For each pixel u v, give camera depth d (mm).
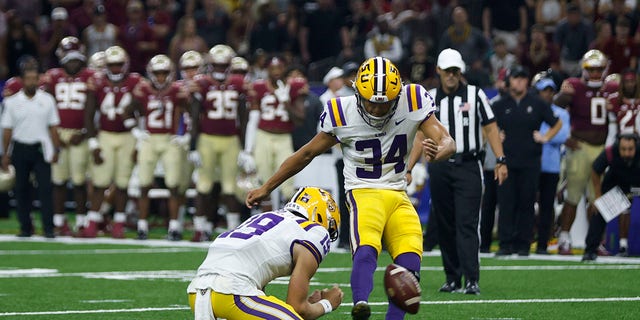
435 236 44031
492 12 61719
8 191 56156
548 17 61031
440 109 30516
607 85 44562
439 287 32531
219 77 49125
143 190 49750
